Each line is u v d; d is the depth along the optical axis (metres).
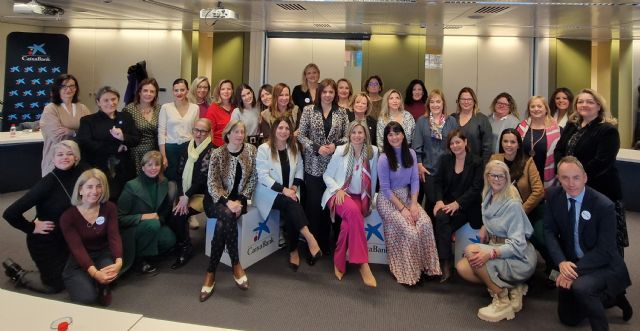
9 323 1.43
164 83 7.68
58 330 1.38
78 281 2.41
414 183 3.16
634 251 3.59
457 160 3.11
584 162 2.71
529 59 7.45
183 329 1.43
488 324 2.37
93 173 2.46
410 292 2.79
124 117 3.30
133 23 7.09
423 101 4.60
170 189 3.21
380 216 3.17
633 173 4.98
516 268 2.44
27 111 7.07
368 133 3.22
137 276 2.94
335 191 3.10
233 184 3.03
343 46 7.56
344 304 2.60
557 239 2.39
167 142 3.66
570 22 5.99
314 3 5.23
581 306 2.12
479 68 7.50
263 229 3.33
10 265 2.73
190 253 3.24
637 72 7.25
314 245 3.02
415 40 7.50
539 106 3.33
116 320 1.47
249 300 2.62
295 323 2.34
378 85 4.41
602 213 2.16
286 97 3.89
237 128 2.98
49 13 5.80
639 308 2.56
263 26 7.09
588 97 2.66
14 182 5.36
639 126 7.18
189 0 5.28
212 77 8.00
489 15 5.68
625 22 5.92
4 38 7.44
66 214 2.43
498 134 3.93
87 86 7.89
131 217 2.91
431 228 2.96
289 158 3.25
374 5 5.25
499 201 2.61
